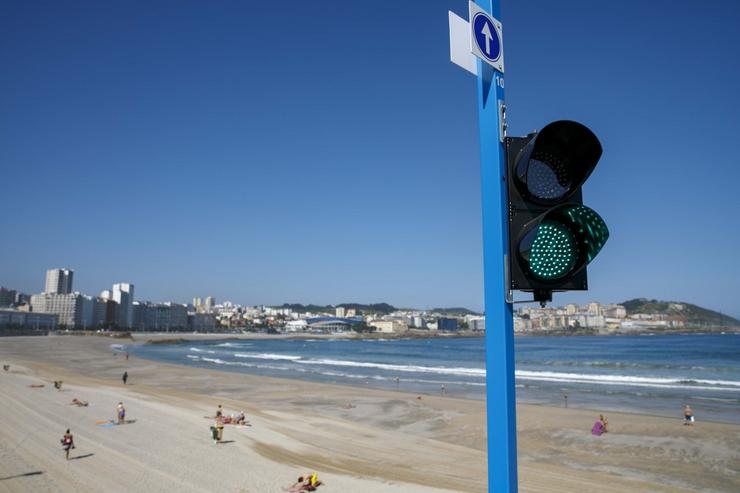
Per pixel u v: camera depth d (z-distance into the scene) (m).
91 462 21.89
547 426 32.06
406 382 61.06
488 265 3.25
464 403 41.88
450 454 24.70
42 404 36.09
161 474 20.42
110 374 70.06
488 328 3.21
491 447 3.08
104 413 33.78
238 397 47.06
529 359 98.19
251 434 28.19
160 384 58.09
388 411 38.38
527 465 23.62
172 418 32.50
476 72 3.41
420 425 33.16
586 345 160.38
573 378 62.72
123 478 19.86
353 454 24.41
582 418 34.31
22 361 85.88
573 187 3.27
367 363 95.75
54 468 20.92
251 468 21.52
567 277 3.15
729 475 21.89
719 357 97.44
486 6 3.54
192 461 22.38
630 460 24.50
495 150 3.26
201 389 53.22
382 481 20.06
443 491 18.73
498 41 3.46
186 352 139.00
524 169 3.16
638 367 78.44
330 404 41.97
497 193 3.22
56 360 93.50
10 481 19.20
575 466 23.62
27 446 24.16
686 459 24.48
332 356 121.88
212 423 31.17
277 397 46.78
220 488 18.86
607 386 54.75
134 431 28.33
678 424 31.67
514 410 3.05
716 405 41.31
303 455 24.03
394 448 25.77
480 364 92.50
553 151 3.37
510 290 3.13
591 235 3.12
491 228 3.25
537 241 3.12
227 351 147.88
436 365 90.19
